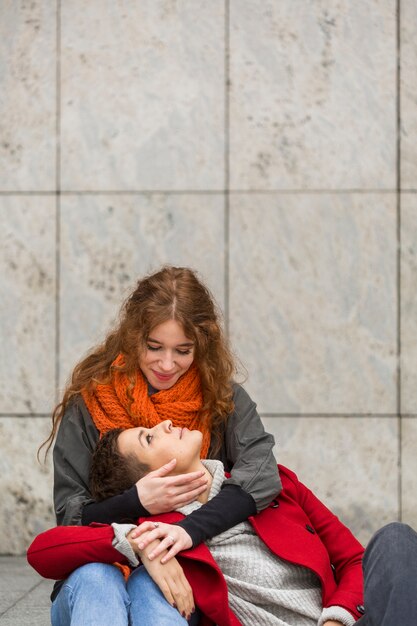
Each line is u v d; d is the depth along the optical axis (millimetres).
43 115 7398
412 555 3287
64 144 7387
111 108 7379
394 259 7297
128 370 4074
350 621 3475
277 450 7258
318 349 7277
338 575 3844
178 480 3615
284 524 3777
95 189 7379
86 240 7371
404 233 7305
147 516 3645
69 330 7359
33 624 5000
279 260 7309
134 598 3447
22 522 7328
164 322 3980
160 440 3721
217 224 7332
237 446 4074
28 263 7391
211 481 3816
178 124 7352
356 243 7297
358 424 7258
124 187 7367
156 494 3598
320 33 7352
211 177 7348
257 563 3602
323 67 7328
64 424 4066
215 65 7352
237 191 7328
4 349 7379
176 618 3346
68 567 3504
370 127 7324
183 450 3713
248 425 4145
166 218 7348
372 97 7328
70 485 3916
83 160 7379
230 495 3684
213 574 3488
